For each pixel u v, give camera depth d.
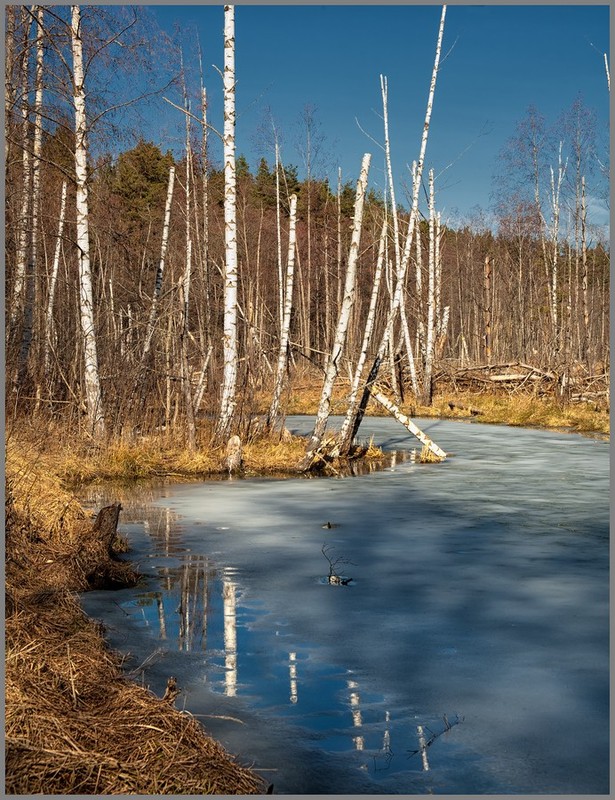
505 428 27.17
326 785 4.37
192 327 26.31
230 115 17.31
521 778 4.47
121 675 5.70
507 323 53.00
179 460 16.67
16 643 5.61
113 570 8.38
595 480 15.72
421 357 37.66
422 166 27.55
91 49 16.95
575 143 35.53
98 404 16.69
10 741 4.32
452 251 67.56
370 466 17.86
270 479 15.73
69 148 17.41
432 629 6.90
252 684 5.70
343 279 56.69
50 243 27.53
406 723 5.14
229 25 17.30
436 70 26.77
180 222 31.75
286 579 8.48
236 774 4.37
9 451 11.21
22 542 8.48
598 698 5.52
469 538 10.45
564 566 9.02
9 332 19.03
